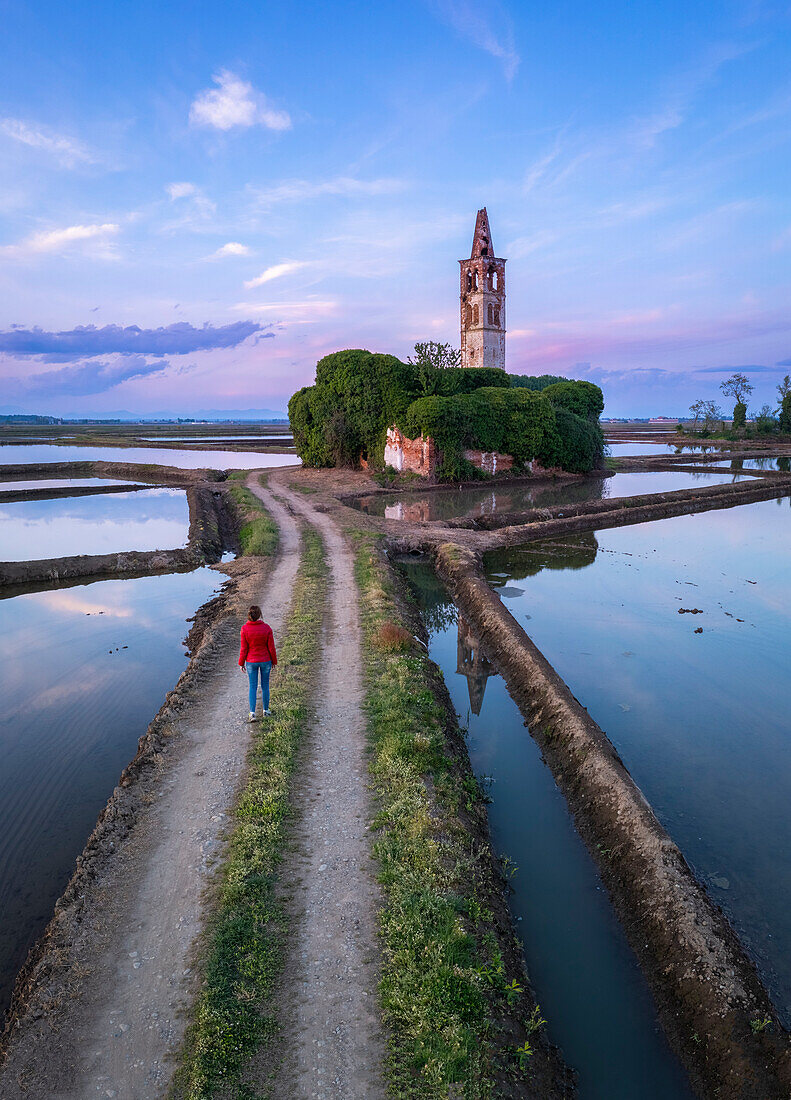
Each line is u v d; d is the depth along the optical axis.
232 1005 6.11
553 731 12.69
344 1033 5.95
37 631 18.94
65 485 56.28
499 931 7.64
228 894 7.40
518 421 58.59
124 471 64.94
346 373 56.44
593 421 69.00
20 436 133.25
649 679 15.87
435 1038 5.83
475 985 6.47
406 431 53.72
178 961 6.66
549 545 32.34
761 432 114.12
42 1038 5.87
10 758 11.83
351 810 9.26
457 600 22.67
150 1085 5.45
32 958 7.09
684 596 23.17
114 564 26.02
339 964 6.71
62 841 9.47
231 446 100.12
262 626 11.65
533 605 22.06
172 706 12.38
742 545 32.38
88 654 17.03
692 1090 6.16
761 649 17.97
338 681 13.54
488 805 10.70
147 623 19.66
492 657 17.27
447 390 57.62
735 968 7.06
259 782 9.69
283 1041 5.85
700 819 10.35
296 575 22.56
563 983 7.30
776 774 11.71
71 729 12.92
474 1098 5.37
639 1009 7.03
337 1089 5.44
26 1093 5.38
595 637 18.86
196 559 27.30
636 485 56.50
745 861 9.34
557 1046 6.54
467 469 55.75
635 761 12.09
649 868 8.61
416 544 30.00
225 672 14.12
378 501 45.88
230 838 8.55
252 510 36.91
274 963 6.66
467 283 80.69
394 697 12.37
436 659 17.23
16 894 8.41
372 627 16.55
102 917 7.28
